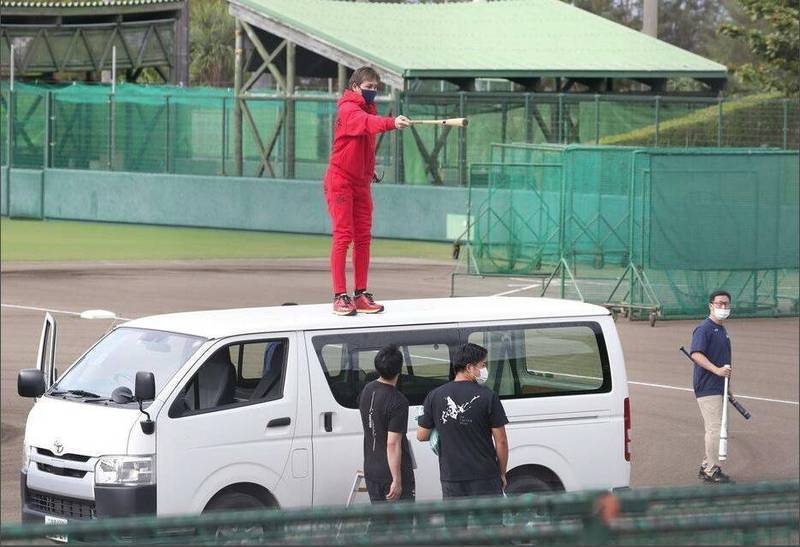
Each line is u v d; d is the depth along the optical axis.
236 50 166.00
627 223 102.25
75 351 76.94
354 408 39.19
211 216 165.12
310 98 161.75
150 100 171.75
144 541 15.60
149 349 39.47
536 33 171.25
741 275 92.75
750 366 75.06
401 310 41.78
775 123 145.88
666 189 90.38
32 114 180.75
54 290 104.12
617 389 42.19
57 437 37.97
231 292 103.19
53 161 177.88
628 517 14.78
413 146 154.00
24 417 60.66
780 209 92.69
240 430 37.62
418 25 171.38
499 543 14.88
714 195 91.19
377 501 36.84
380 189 153.62
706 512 15.02
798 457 54.66
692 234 90.88
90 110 175.38
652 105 150.00
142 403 37.44
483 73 151.00
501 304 42.88
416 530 15.31
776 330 88.06
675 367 74.31
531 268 104.44
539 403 41.06
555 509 14.60
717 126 147.25
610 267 102.88
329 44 157.25
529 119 148.62
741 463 53.75
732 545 14.66
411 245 147.25
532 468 41.31
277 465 38.09
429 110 152.00
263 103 175.50
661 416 62.28
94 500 36.78
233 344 38.25
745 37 163.38
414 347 40.16
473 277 110.44
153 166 172.50
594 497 14.46
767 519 14.55
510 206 106.56
